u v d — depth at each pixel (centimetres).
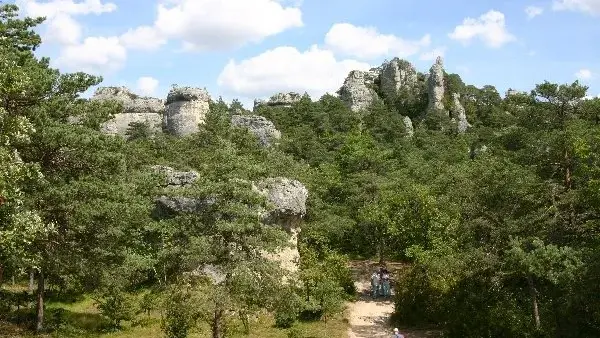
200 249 1490
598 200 1811
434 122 8294
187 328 1817
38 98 1841
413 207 3014
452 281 2161
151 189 2222
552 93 2981
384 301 2869
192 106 7312
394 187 3831
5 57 1386
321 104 8419
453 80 9838
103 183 1891
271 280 1590
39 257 1666
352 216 3916
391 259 4022
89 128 1950
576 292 1580
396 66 10381
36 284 3045
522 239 1775
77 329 2152
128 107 7606
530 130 3089
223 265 1562
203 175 1680
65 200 1769
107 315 2267
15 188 1238
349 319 2467
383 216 3192
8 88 1336
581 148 2139
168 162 4156
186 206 2572
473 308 2009
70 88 1986
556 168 2433
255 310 1666
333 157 5669
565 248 1655
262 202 1638
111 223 1956
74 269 1981
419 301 2391
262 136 6069
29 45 2011
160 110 7756
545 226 1898
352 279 3089
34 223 1330
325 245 3394
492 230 1955
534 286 1945
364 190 3994
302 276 2505
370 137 6281
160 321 2300
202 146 4747
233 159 1647
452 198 2434
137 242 2378
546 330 1767
